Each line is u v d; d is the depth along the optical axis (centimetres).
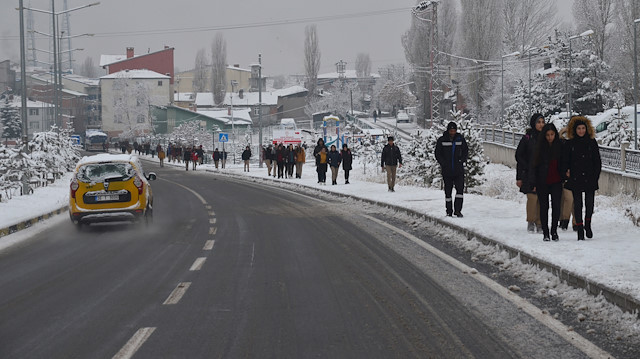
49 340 707
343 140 6531
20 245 1520
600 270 885
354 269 1088
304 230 1636
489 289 909
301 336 700
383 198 2281
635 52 3469
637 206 1534
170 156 8250
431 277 1004
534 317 757
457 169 1597
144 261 1230
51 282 1048
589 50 6275
